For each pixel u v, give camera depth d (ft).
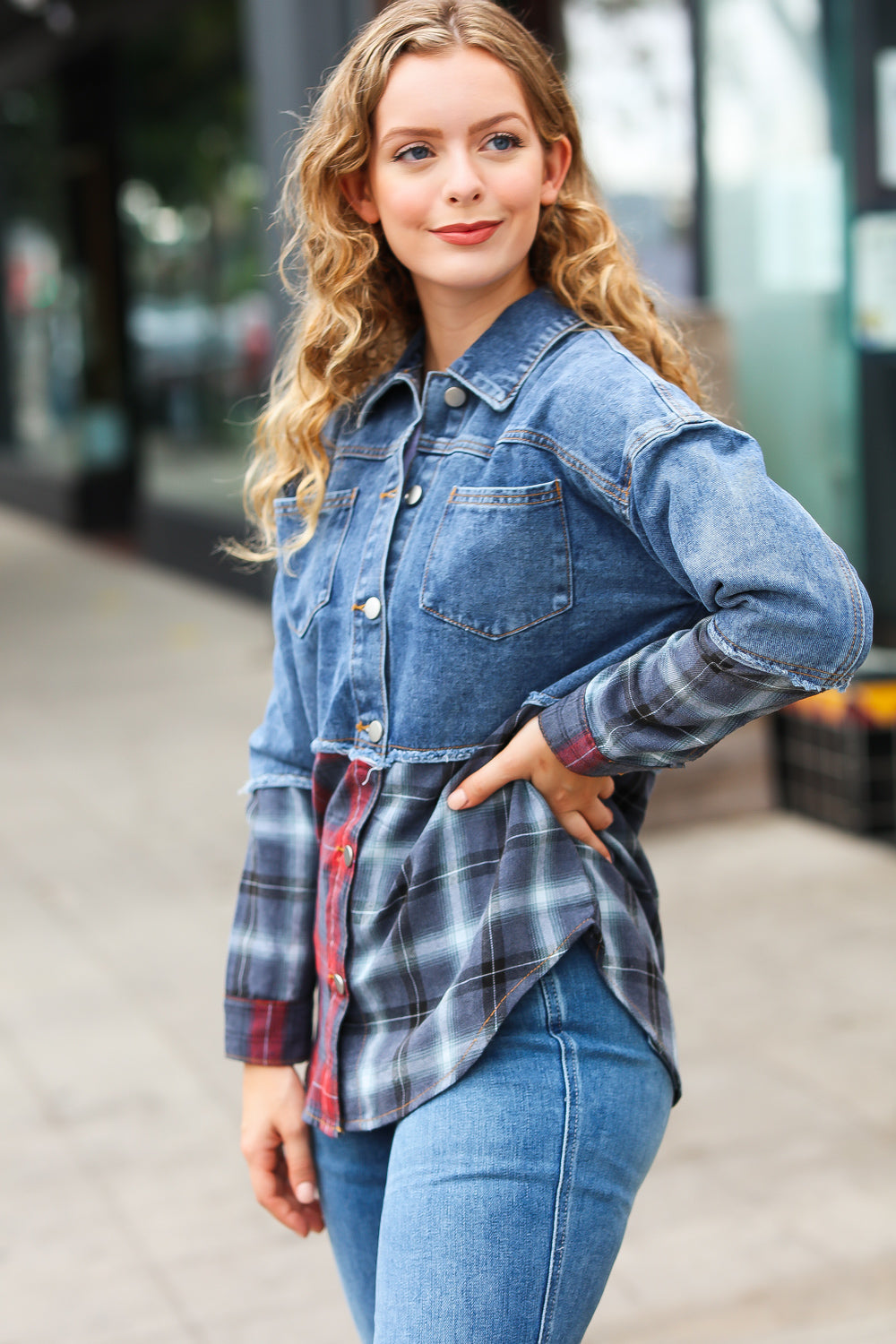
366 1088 4.52
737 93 16.34
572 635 4.35
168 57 33.73
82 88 37.45
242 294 30.94
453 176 4.41
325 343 4.94
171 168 34.50
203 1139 10.01
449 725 4.42
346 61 4.60
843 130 15.65
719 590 3.93
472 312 4.71
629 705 4.13
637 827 4.87
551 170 4.71
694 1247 8.45
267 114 17.72
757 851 15.14
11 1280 8.48
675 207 16.83
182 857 15.93
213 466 32.89
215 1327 7.97
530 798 4.40
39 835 16.92
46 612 31.12
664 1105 4.48
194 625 29.07
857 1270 8.16
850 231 15.66
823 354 16.30
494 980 4.26
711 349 15.51
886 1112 9.86
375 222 4.85
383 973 4.53
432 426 4.64
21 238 44.52
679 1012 11.55
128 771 19.36
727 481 3.94
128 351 40.04
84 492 41.57
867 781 15.25
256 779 5.13
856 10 15.15
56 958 13.33
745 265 16.57
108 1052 11.37
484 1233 4.07
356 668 4.58
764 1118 9.86
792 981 12.03
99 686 24.31
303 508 4.90
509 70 4.45
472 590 4.33
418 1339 4.02
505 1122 4.16
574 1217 4.14
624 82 16.66
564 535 4.28
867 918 13.29
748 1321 7.75
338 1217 4.85
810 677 3.92
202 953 13.29
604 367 4.28
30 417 46.26
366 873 4.56
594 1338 7.66
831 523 16.55
